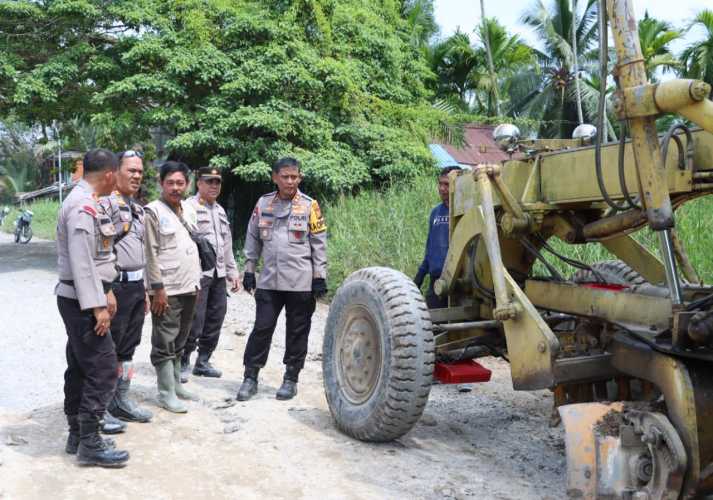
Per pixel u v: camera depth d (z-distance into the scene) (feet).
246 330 28.12
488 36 99.40
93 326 13.50
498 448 15.69
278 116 43.93
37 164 157.38
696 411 10.24
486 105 108.37
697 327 10.21
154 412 17.16
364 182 48.57
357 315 15.93
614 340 12.36
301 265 18.43
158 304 16.88
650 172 10.84
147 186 49.62
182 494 12.46
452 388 20.84
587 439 10.73
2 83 46.85
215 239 21.02
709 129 10.05
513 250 16.69
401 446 15.46
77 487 12.59
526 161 15.01
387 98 52.08
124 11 45.01
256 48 45.73
